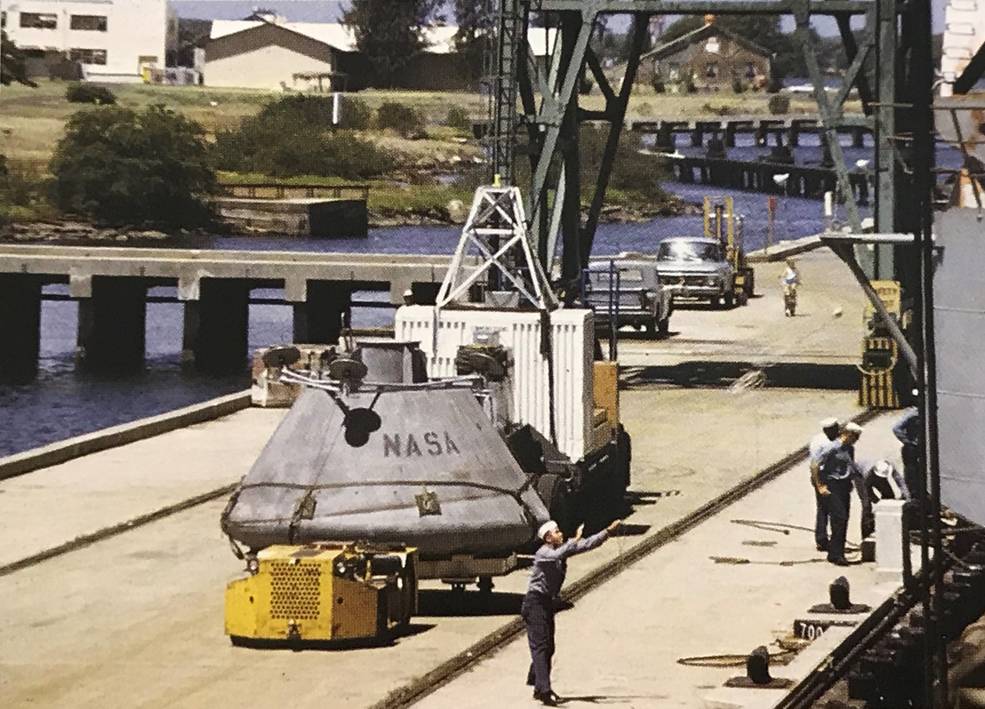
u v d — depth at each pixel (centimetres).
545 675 2288
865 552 3167
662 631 2678
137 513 3597
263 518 2742
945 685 2175
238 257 8194
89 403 6869
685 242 8238
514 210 3662
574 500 3322
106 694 2336
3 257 7831
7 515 3569
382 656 2533
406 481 2762
